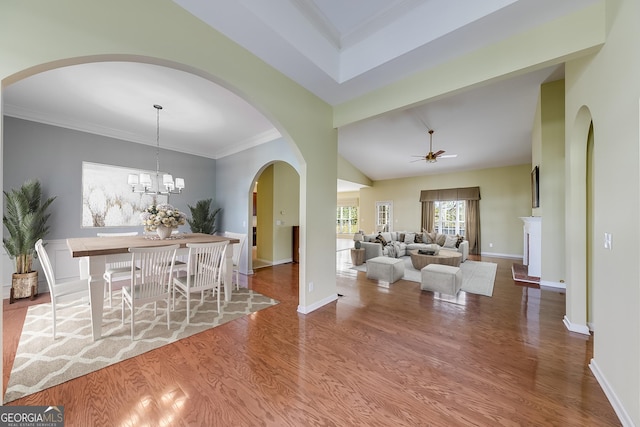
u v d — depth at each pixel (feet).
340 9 7.73
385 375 6.20
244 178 17.42
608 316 5.53
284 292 12.68
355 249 19.66
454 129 18.40
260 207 20.53
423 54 7.77
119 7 5.36
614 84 5.33
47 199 12.50
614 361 5.24
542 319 9.43
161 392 5.56
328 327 8.80
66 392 5.50
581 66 7.09
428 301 11.46
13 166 11.63
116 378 5.99
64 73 8.91
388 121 17.34
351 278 15.65
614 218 5.31
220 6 6.21
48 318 9.23
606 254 5.63
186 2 6.08
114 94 10.43
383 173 30.83
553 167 13.19
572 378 6.04
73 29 4.82
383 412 5.06
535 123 15.76
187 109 11.91
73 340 7.68
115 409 5.07
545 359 6.82
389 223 32.60
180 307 10.57
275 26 7.02
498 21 6.42
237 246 13.47
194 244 9.12
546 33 6.49
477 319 9.47
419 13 7.45
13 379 5.86
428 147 22.08
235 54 7.43
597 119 6.11
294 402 5.31
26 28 4.37
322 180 10.84
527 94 13.89
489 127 17.85
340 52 9.46
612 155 5.40
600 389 5.65
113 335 8.05
